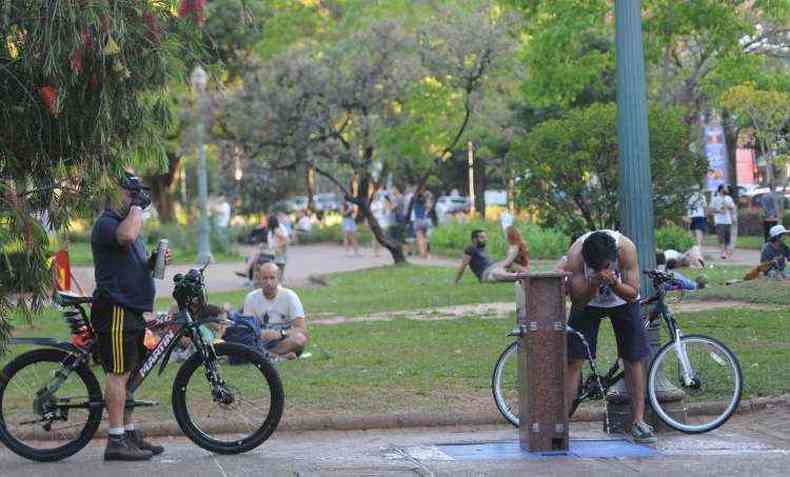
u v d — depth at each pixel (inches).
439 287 1104.8
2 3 389.4
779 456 377.4
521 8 1312.7
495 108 1552.7
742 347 599.2
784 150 1614.2
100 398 395.5
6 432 390.9
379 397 501.0
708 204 1704.0
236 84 2213.3
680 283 431.5
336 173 1845.5
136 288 387.2
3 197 418.0
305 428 455.8
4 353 449.1
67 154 421.7
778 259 920.9
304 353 639.1
